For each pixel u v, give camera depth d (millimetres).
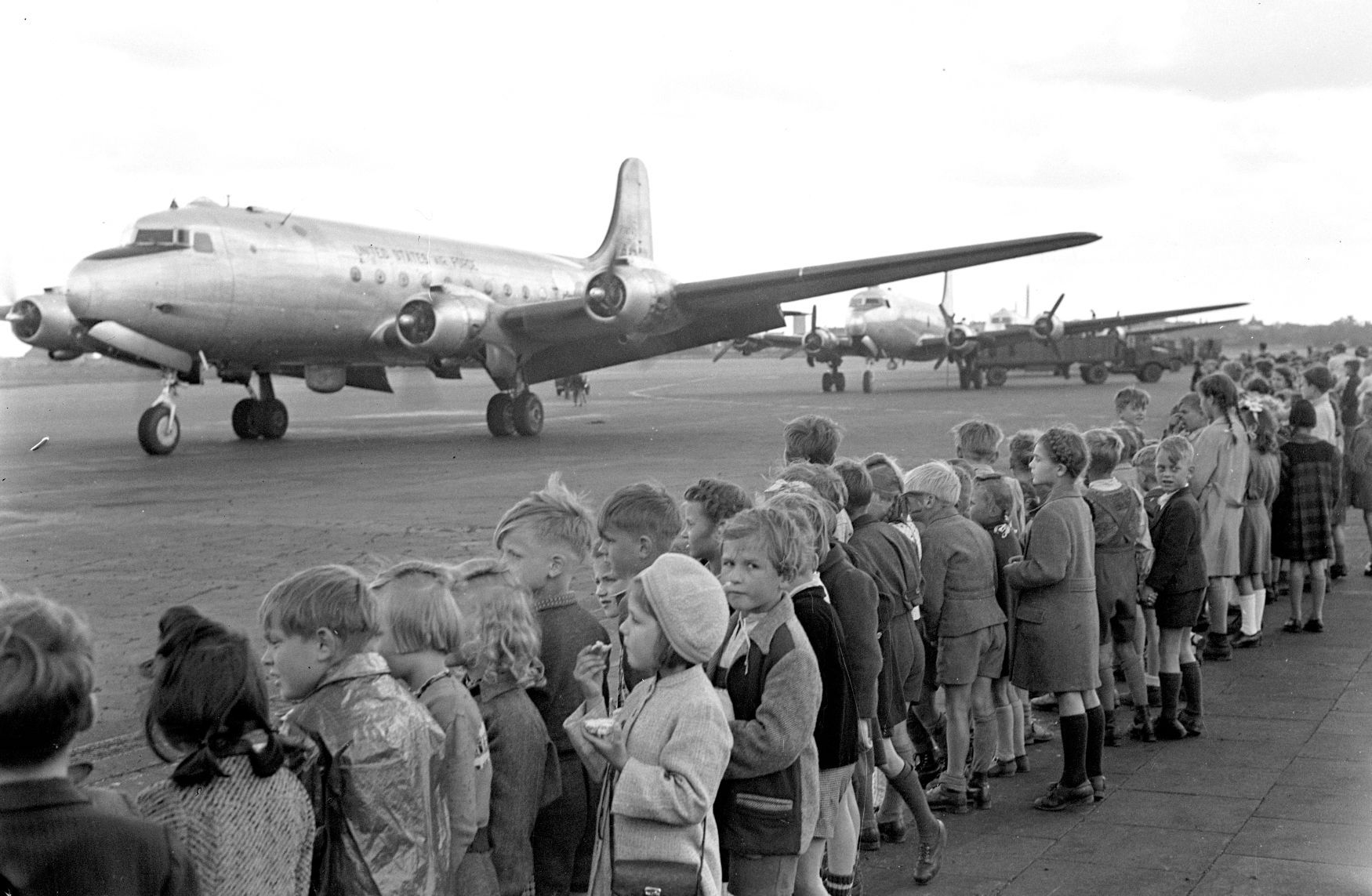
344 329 26281
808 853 4176
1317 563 9492
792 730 3664
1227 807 5691
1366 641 9258
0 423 37531
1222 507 8531
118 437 30328
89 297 21828
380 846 2924
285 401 53188
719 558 4867
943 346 52375
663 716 3336
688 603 3307
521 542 4070
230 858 2562
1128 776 6203
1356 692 7770
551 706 4016
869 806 5188
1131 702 7676
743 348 67250
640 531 4387
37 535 13039
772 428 29000
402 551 11945
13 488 17641
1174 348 71375
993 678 5934
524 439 26750
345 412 41594
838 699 4145
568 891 4090
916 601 5441
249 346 24625
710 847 3422
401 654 3361
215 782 2584
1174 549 6766
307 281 24859
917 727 6398
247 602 9578
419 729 3035
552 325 27047
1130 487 6766
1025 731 7156
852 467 5500
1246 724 7102
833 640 4145
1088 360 57656
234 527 13570
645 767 3268
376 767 2920
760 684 3754
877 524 5445
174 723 2574
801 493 4676
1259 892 4672
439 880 3135
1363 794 5840
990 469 6727
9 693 2168
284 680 3041
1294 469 9430
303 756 2805
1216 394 8516
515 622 3629
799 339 64875
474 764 3367
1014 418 31312
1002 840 5371
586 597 9727
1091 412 33812
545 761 3729
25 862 2242
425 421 35688
